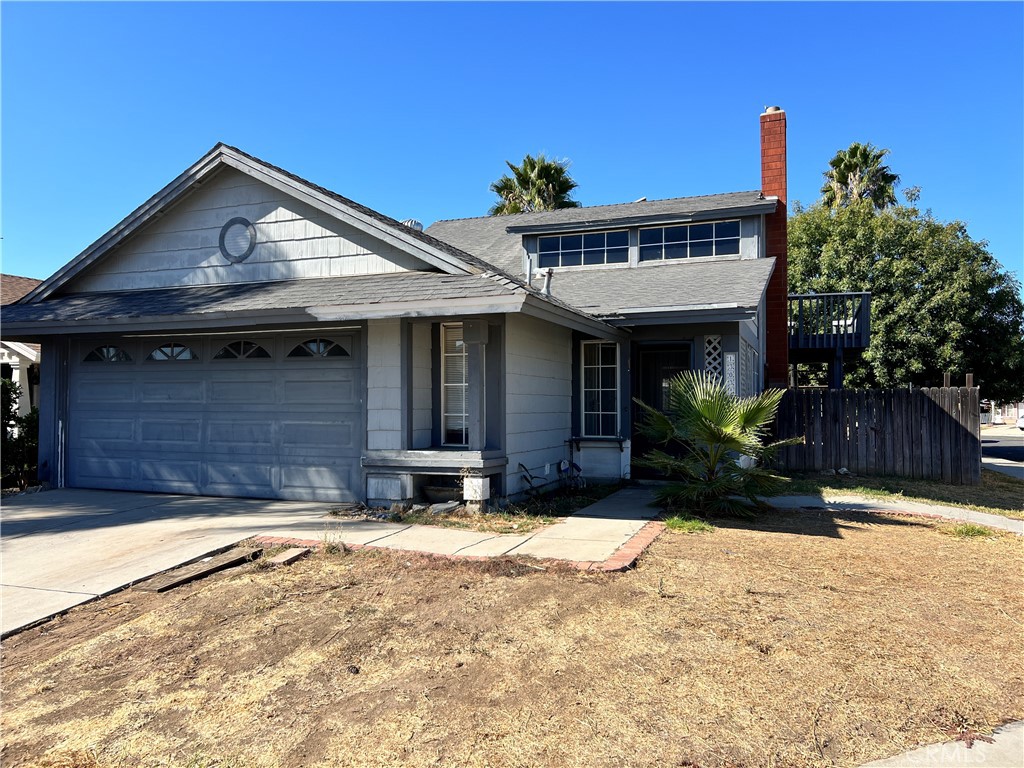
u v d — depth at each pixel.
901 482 11.67
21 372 14.96
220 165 9.75
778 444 8.13
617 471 10.76
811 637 4.32
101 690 3.67
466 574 5.62
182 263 10.15
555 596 5.07
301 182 9.22
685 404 8.38
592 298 10.98
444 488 8.35
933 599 5.11
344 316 7.79
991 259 22.59
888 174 31.59
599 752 3.05
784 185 15.30
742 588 5.29
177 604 4.99
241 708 3.46
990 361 22.66
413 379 8.41
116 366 9.97
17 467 10.75
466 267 8.27
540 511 8.36
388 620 4.62
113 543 6.57
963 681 3.75
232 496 9.23
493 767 2.94
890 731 3.24
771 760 3.00
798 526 7.77
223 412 9.35
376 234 8.82
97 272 10.66
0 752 3.08
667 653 4.07
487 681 3.73
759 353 13.84
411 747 3.09
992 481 12.67
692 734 3.19
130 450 9.83
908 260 22.55
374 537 6.84
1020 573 5.87
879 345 22.66
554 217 15.84
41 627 4.57
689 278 12.09
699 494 8.17
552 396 10.20
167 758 3.03
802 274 24.69
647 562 6.02
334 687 3.68
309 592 5.22
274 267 9.63
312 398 8.91
